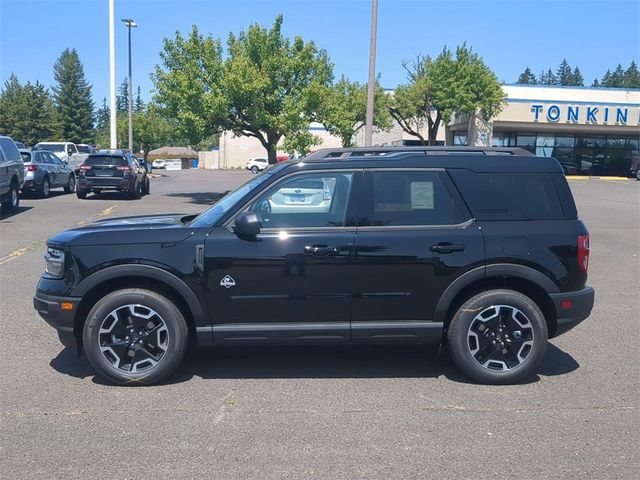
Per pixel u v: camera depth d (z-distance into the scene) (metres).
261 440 4.43
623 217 19.95
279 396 5.26
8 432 4.54
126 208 20.23
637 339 6.97
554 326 5.63
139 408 4.98
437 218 5.53
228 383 5.56
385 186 5.57
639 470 4.05
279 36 22.84
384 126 44.31
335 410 4.97
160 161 79.69
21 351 6.34
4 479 3.88
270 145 23.95
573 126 45.19
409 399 5.22
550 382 5.64
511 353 5.55
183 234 5.42
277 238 5.40
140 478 3.90
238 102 22.25
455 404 5.12
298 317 5.45
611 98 44.97
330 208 5.55
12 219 16.69
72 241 5.41
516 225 5.51
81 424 4.68
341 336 5.47
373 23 19.58
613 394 5.36
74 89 80.06
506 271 5.43
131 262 5.34
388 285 5.43
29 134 73.88
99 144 85.81
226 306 5.40
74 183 26.59
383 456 4.20
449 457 4.20
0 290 8.82
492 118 43.25
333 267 5.39
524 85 44.69
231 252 5.36
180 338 5.43
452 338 5.52
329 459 4.15
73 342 5.47
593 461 4.16
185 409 4.97
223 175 53.56
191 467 4.04
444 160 5.64
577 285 5.55
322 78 23.72
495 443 4.41
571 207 5.62
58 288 5.40
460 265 5.42
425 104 43.28
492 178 5.61
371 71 19.88
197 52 22.30
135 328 5.45
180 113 22.09
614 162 48.81
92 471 3.98
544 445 4.38
